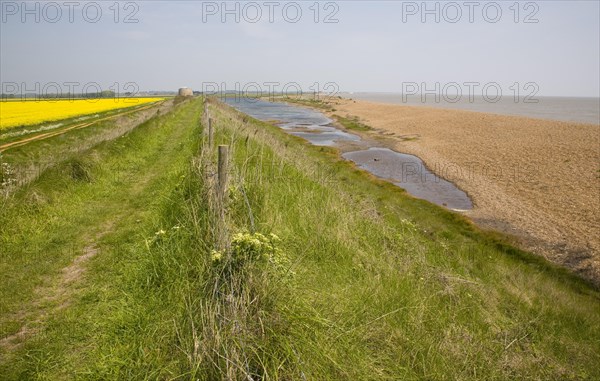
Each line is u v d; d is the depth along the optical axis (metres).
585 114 63.66
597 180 16.50
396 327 4.38
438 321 4.81
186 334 3.54
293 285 4.28
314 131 37.22
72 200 8.23
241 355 3.10
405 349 4.07
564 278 9.21
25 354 3.77
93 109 36.22
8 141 16.48
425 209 13.59
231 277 3.76
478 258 9.11
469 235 11.52
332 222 7.00
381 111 59.16
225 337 3.16
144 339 3.72
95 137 16.12
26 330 4.16
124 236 6.60
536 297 7.36
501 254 10.23
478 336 4.93
